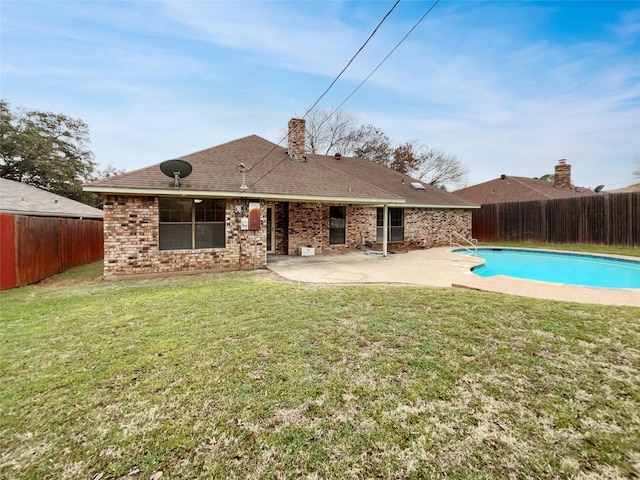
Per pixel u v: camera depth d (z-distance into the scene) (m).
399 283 7.13
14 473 1.94
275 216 12.77
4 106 22.02
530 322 4.27
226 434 2.24
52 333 4.20
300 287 6.75
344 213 13.95
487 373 2.97
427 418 2.37
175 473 1.93
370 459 2.01
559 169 23.70
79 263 11.62
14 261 7.80
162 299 5.88
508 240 17.66
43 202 13.10
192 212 9.05
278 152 13.32
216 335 4.01
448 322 4.32
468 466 1.94
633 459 1.97
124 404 2.60
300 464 1.98
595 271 10.75
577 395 2.62
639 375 2.91
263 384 2.85
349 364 3.18
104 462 2.02
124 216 8.31
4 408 2.57
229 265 9.45
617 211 13.50
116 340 3.91
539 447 2.07
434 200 16.77
